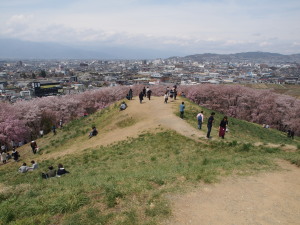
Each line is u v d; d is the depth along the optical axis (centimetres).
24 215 799
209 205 798
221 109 6600
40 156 2428
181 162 1427
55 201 845
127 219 720
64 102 5903
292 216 741
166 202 809
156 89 7794
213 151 1614
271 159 1316
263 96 6334
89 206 813
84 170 1549
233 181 991
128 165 1502
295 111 5534
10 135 4050
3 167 2338
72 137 2852
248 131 3008
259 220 717
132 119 2759
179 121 2378
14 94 12988
